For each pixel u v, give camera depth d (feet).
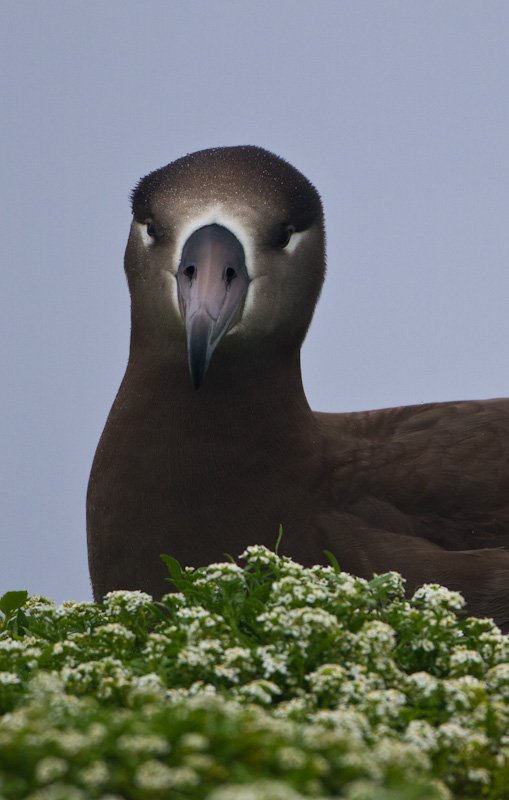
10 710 21.21
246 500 35.99
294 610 22.75
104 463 37.04
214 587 25.99
